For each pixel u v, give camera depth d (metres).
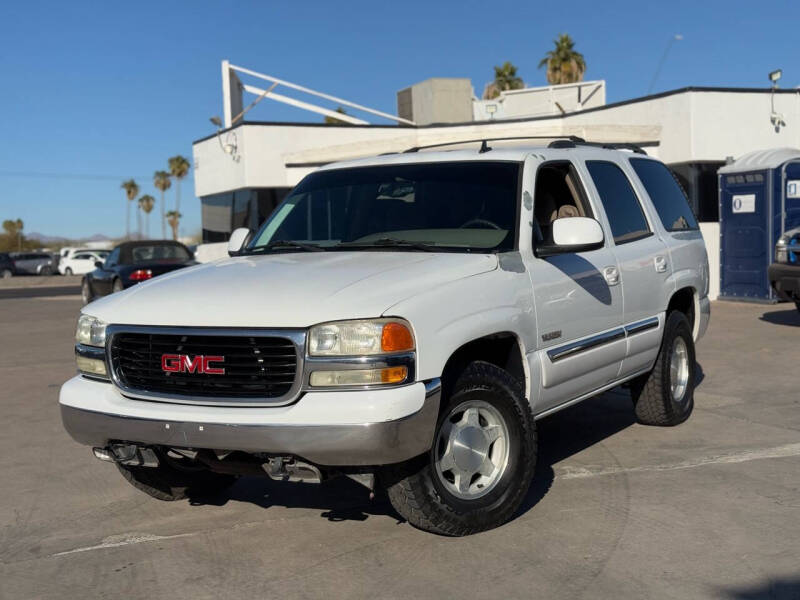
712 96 16.03
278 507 4.97
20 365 10.88
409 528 4.50
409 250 4.75
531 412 4.51
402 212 5.12
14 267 46.19
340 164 5.82
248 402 3.86
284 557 4.18
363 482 4.02
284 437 3.74
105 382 4.33
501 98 23.83
